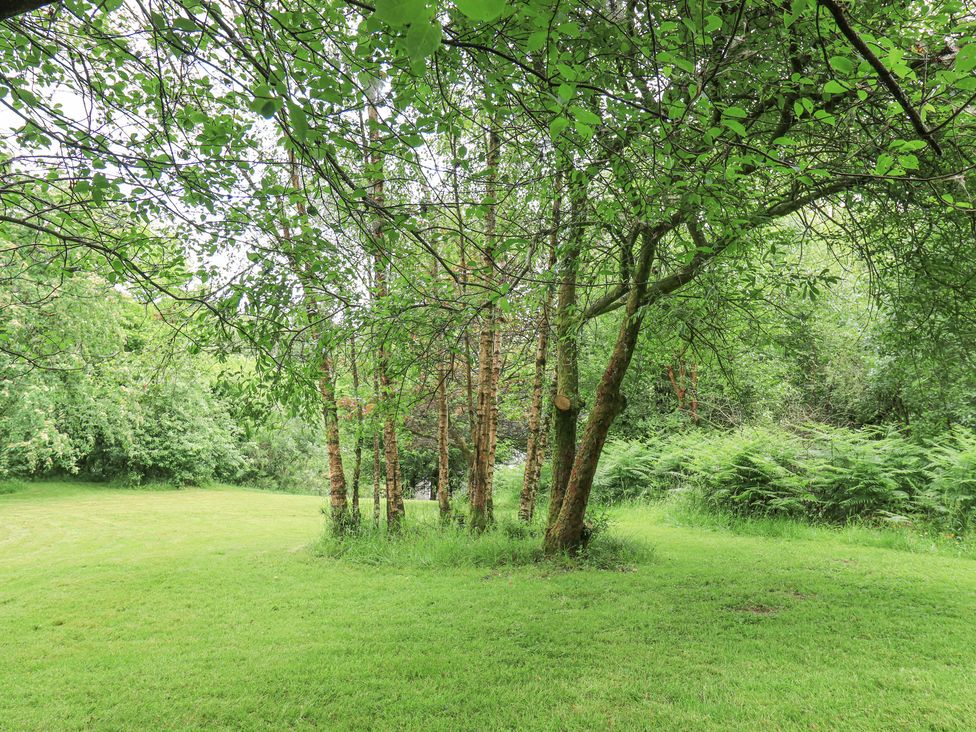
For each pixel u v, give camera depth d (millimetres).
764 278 5609
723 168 3113
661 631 4840
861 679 3869
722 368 7500
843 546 8695
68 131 3223
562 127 2211
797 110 2939
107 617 5426
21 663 4328
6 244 7320
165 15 2557
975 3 3713
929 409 9359
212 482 22906
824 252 9820
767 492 10664
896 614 5250
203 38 2912
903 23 4242
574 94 2230
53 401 14188
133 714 3531
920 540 8578
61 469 19984
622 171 3523
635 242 6695
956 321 5172
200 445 20797
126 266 3441
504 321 6770
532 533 8484
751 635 4750
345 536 8641
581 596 5898
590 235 5312
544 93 2383
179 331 4367
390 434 9125
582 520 7578
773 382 14148
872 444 10523
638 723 3346
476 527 8750
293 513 14531
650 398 17375
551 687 3820
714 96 4031
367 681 3939
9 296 8516
